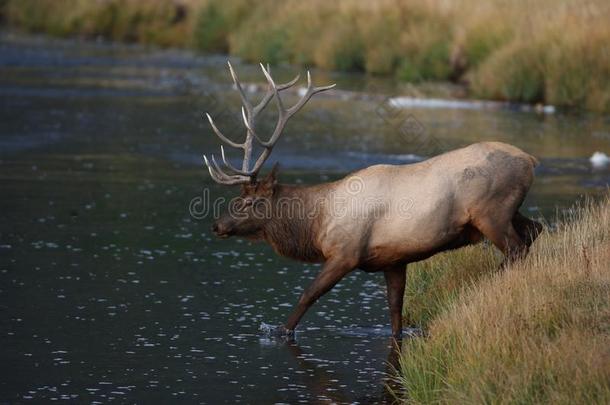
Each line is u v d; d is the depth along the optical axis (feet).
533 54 294.05
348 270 106.52
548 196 177.58
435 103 290.56
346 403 90.53
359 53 362.12
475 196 103.91
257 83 330.75
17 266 135.74
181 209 174.09
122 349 104.68
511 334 88.74
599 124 255.09
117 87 331.57
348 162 213.46
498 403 79.82
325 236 106.93
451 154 105.91
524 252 104.99
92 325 112.37
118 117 274.77
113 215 168.14
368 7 377.71
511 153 105.70
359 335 110.73
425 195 104.22
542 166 204.23
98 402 90.12
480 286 103.65
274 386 94.68
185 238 154.51
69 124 261.44
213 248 149.07
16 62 390.63
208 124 265.75
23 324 112.16
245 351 104.78
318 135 247.50
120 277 131.95
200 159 220.64
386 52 350.84
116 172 205.26
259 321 115.14
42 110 281.74
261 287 129.29
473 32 325.83
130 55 424.46
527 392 79.25
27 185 190.60
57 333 109.40
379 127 258.37
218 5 453.17
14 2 553.23
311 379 96.73
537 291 96.43
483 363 85.40
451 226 104.32
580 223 120.78
